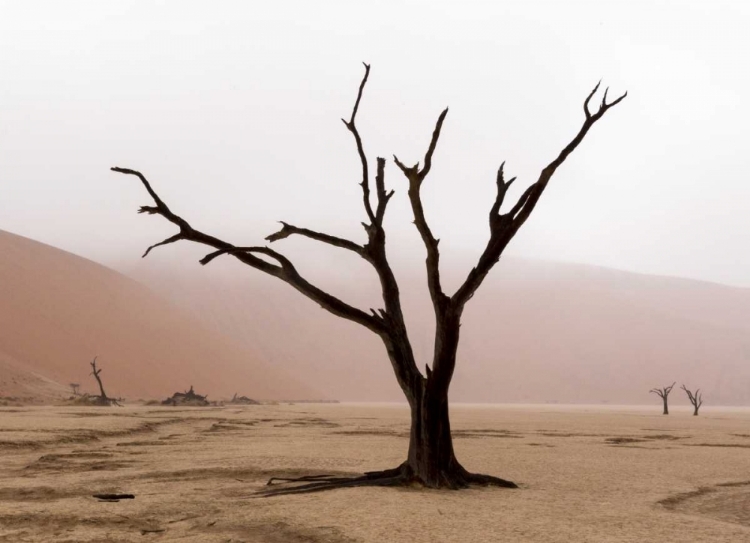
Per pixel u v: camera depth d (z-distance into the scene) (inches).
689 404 5231.3
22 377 2345.0
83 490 417.4
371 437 871.7
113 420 1102.4
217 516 331.3
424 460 416.2
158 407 2057.1
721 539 288.2
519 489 425.1
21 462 571.8
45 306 3211.1
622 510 354.3
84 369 2925.7
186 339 3754.9
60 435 766.5
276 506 351.9
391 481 416.8
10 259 3405.5
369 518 317.4
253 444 743.7
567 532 295.3
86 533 306.0
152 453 640.4
